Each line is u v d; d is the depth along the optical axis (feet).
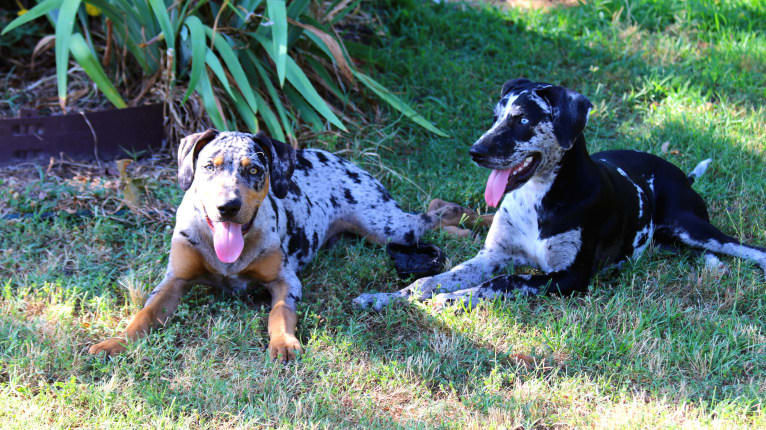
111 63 21.39
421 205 18.72
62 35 17.31
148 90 20.15
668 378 12.22
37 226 16.19
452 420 11.16
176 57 20.11
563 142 13.56
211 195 12.32
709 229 16.02
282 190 13.28
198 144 13.10
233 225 12.78
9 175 18.01
